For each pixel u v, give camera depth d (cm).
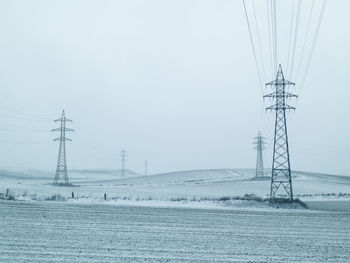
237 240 1917
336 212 3534
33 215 2606
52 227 2125
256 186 8762
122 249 1609
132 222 2436
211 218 2783
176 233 2069
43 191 6078
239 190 7688
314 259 1541
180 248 1670
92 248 1608
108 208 3228
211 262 1432
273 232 2214
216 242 1844
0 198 3841
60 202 3691
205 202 4084
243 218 2852
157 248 1653
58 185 8569
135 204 3769
